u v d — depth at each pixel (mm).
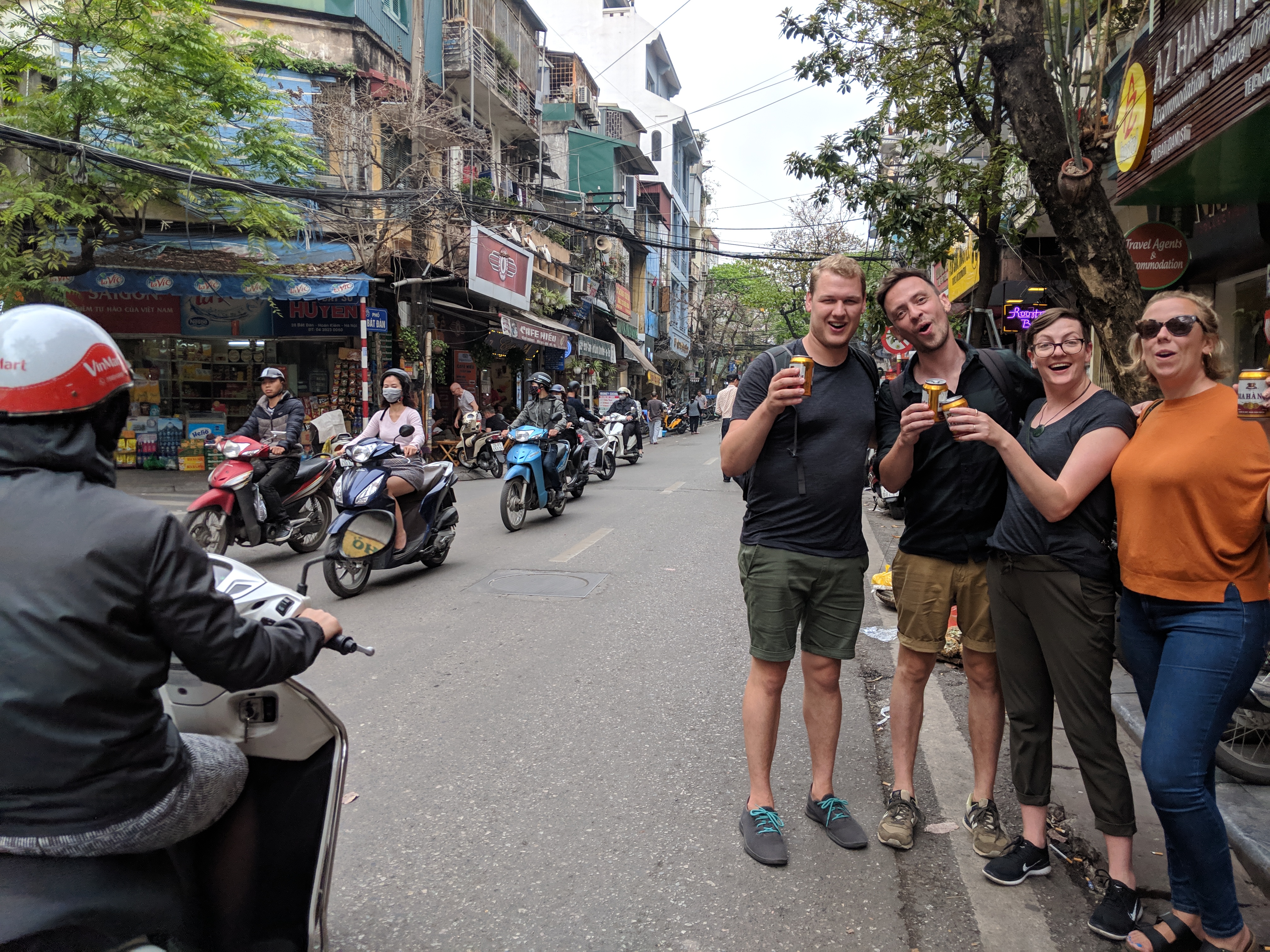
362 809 3170
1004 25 4969
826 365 2941
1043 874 2764
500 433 15055
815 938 2438
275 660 1681
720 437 29312
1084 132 4891
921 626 2996
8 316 1496
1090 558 2533
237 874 1969
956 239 9500
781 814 3172
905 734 3051
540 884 2695
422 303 15641
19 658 1395
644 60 42906
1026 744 2752
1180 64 5324
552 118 30172
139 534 1463
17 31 10898
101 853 1503
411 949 2369
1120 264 4742
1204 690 2225
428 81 16453
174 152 11109
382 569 6477
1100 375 9141
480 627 5527
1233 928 2254
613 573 7145
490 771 3488
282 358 16062
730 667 4773
